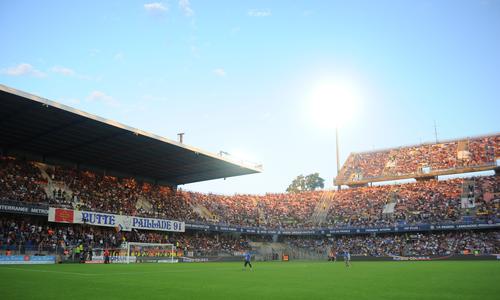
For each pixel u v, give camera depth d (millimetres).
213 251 63500
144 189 66062
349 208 79188
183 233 66000
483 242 63562
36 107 38188
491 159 76875
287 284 20016
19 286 17406
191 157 56844
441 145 86562
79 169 59438
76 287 17297
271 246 76062
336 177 91062
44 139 48375
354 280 22656
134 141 49250
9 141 49000
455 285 19234
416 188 78312
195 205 73500
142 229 57344
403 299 14055
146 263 49062
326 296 14961
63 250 43500
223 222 71000
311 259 74000
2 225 42688
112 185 60781
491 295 15250
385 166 88188
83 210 49375
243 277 25156
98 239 50312
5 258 38188
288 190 134125
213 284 19812
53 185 51969
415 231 70625
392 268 37250
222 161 58906
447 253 63625
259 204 85688
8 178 47188
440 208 70375
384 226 70125
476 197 70000
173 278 23516
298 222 79188
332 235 76812
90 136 47344
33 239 43375
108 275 25109
